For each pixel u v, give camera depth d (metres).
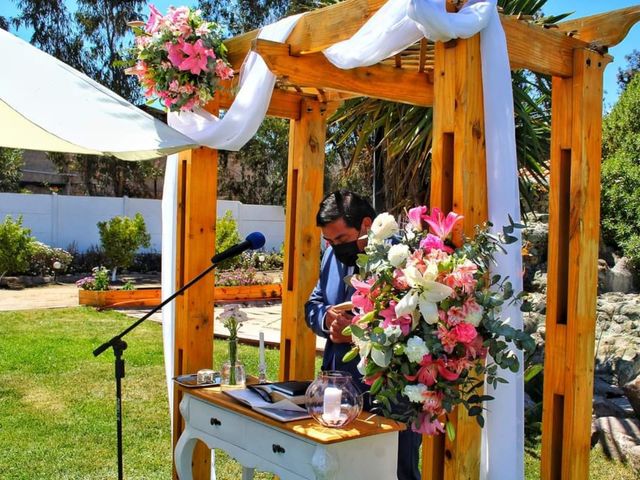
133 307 12.05
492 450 2.60
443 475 2.58
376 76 3.58
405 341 2.17
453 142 2.54
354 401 2.52
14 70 3.00
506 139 2.50
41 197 17.48
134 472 4.52
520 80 4.89
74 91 3.12
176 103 3.50
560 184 2.99
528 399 5.34
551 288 2.99
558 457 2.96
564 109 2.98
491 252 2.31
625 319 6.98
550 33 2.85
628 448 4.54
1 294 13.88
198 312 3.81
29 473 4.48
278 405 2.69
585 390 2.93
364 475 2.48
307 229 4.14
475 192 2.49
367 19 2.83
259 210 20.36
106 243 16.55
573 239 2.92
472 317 2.12
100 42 25.19
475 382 2.44
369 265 2.23
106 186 25.56
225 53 3.57
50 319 10.54
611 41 2.91
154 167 24.94
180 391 3.86
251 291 13.52
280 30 3.19
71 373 7.18
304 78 3.26
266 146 24.19
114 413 5.83
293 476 2.54
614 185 9.38
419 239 2.32
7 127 3.47
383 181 6.42
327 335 3.03
